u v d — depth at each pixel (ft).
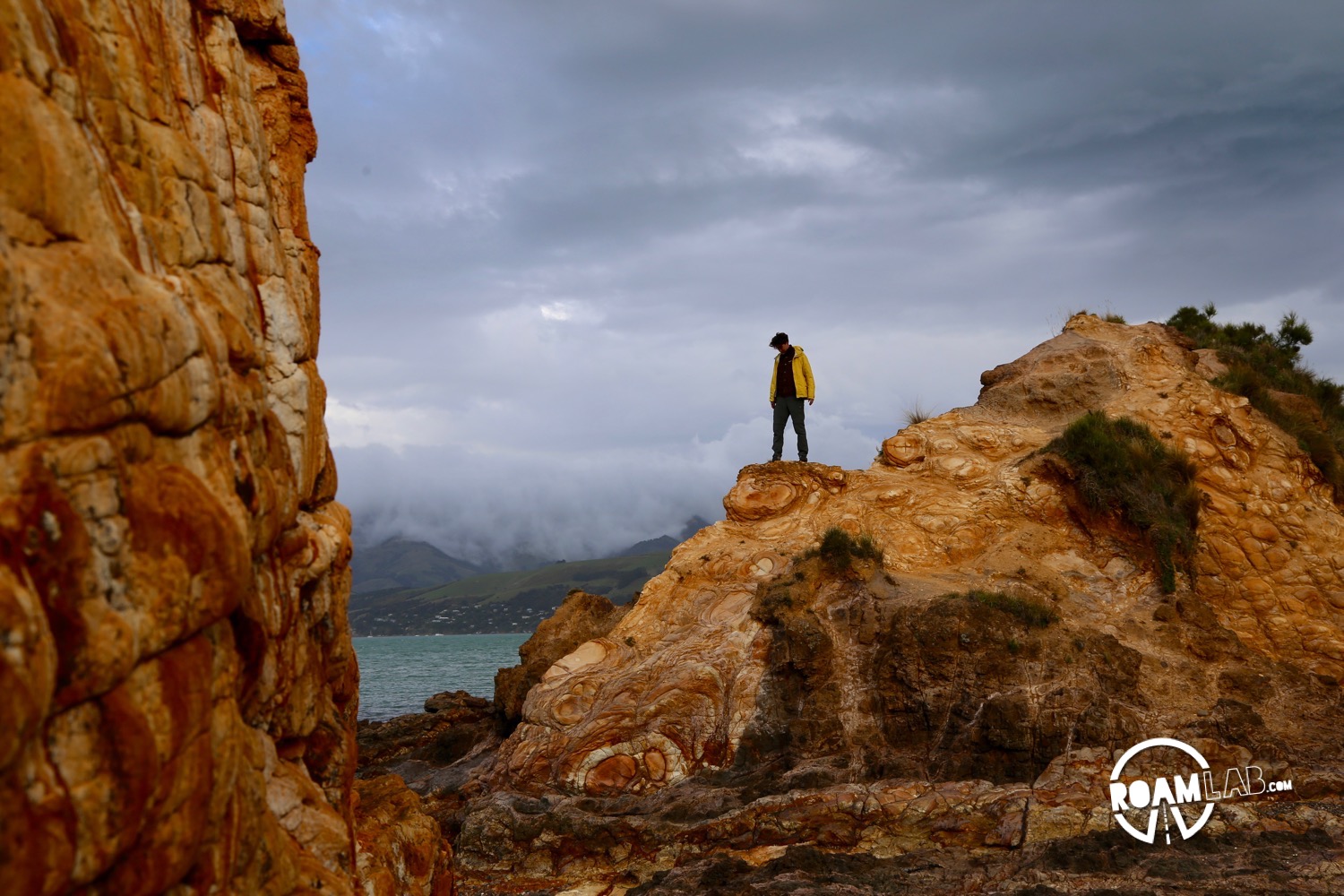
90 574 10.06
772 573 48.78
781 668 43.68
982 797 36.32
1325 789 37.29
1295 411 55.47
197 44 17.11
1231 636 44.47
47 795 9.25
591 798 40.29
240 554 12.57
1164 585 46.14
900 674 42.06
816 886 31.73
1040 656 41.55
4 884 8.61
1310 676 43.93
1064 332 65.72
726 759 41.96
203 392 12.69
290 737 18.20
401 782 26.99
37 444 9.62
